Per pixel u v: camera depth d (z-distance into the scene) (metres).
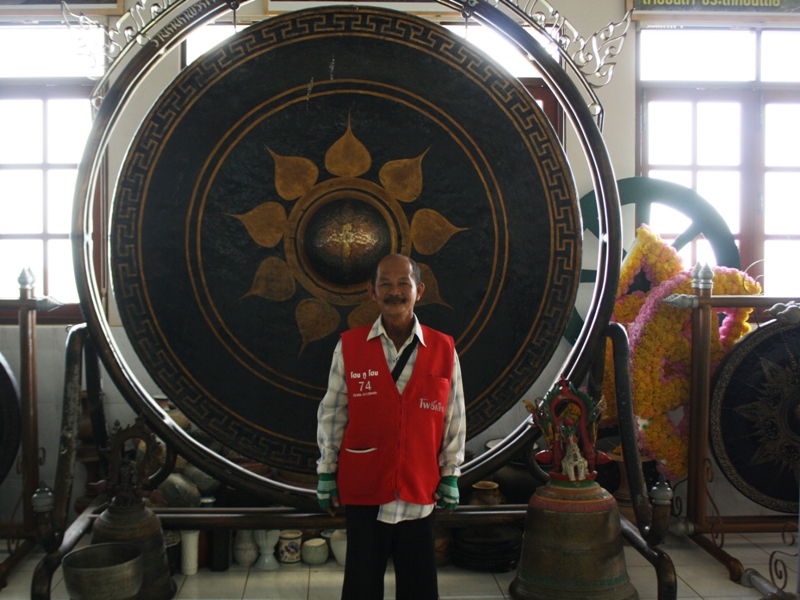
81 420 3.61
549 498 2.65
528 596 2.61
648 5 3.94
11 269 3.95
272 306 2.95
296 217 2.94
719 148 4.09
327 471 2.15
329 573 3.03
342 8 2.80
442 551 3.08
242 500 3.38
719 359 3.47
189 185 2.87
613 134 4.00
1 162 3.95
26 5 3.79
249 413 2.92
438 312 2.96
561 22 2.92
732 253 3.88
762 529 3.20
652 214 4.09
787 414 3.35
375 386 2.07
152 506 3.03
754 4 3.94
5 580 2.89
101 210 3.86
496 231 2.94
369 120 2.92
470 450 3.90
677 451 3.38
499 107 2.88
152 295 2.86
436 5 3.93
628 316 3.67
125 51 2.82
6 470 3.30
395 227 2.95
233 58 2.82
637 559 3.17
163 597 2.69
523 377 2.94
